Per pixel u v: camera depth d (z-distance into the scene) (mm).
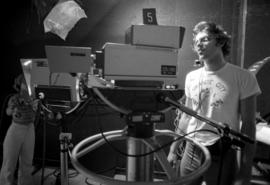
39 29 2830
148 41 771
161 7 2561
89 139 994
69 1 2654
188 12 2510
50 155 2922
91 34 2736
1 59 2957
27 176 2408
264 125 2154
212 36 1206
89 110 2691
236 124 1231
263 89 2455
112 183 684
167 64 802
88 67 815
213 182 1266
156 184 671
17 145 2283
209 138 1258
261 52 2396
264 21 2367
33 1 2787
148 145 796
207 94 1289
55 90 1159
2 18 2898
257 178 2432
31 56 2898
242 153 1174
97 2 2682
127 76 766
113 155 2738
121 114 855
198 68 1363
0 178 2312
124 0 2633
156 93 786
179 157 1532
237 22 2436
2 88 3006
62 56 796
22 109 2299
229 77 1229
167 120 2562
